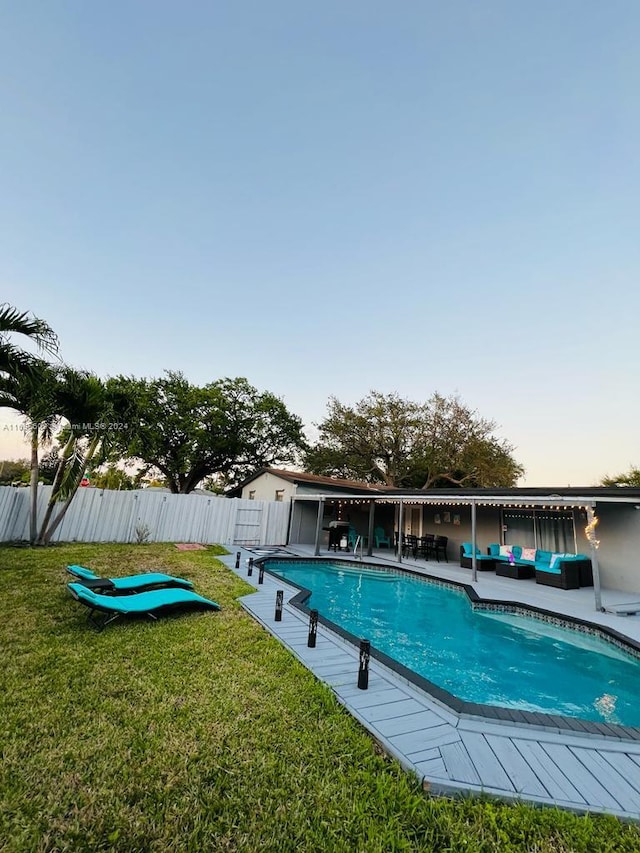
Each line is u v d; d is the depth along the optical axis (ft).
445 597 33.27
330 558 44.75
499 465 94.99
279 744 9.93
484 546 47.37
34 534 36.29
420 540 51.65
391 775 9.13
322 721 11.13
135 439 41.45
